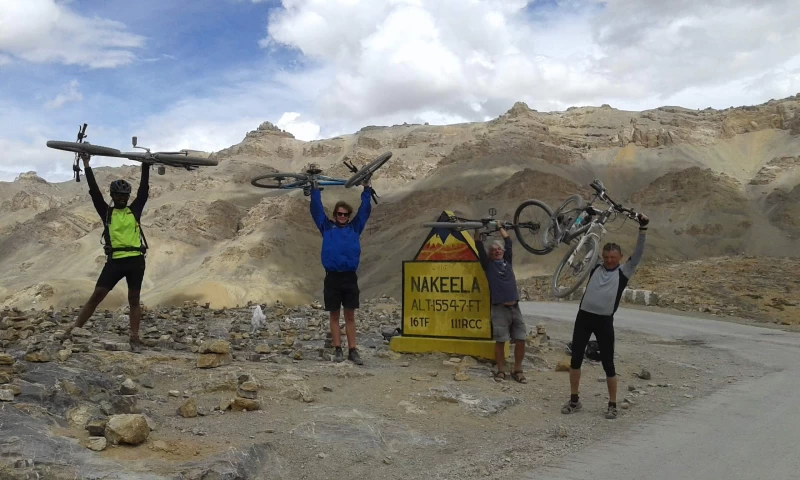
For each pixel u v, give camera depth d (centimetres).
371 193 963
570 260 905
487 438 662
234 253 18300
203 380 740
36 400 574
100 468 449
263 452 532
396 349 1084
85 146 816
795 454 605
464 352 1034
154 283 17950
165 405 658
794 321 2430
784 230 18475
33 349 750
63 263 19812
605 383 973
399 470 555
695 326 2111
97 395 631
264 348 963
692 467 571
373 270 17900
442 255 1076
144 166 879
